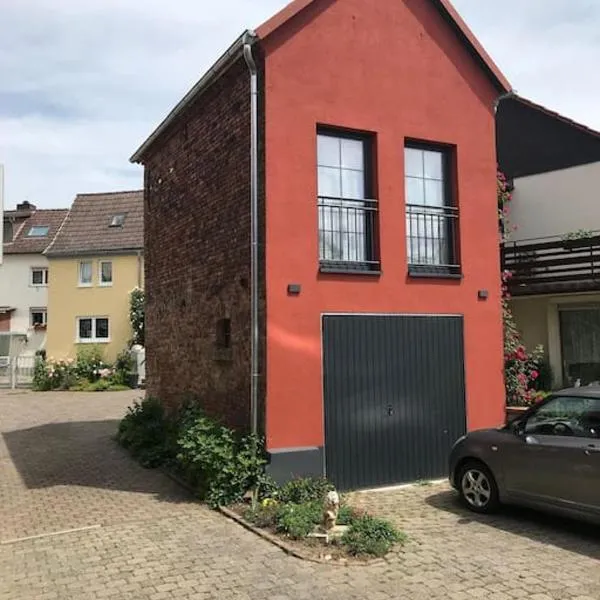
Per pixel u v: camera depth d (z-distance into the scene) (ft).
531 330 47.34
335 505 21.06
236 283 29.48
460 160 32.50
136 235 96.32
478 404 31.76
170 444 33.58
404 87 31.09
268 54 27.66
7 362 89.15
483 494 24.49
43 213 120.37
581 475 20.98
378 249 29.94
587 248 43.04
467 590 17.19
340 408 28.22
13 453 37.83
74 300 95.71
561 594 16.87
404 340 30.09
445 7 32.01
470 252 32.35
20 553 20.68
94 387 79.56
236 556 19.86
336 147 29.86
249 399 27.78
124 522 23.68
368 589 17.31
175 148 38.37
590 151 48.44
